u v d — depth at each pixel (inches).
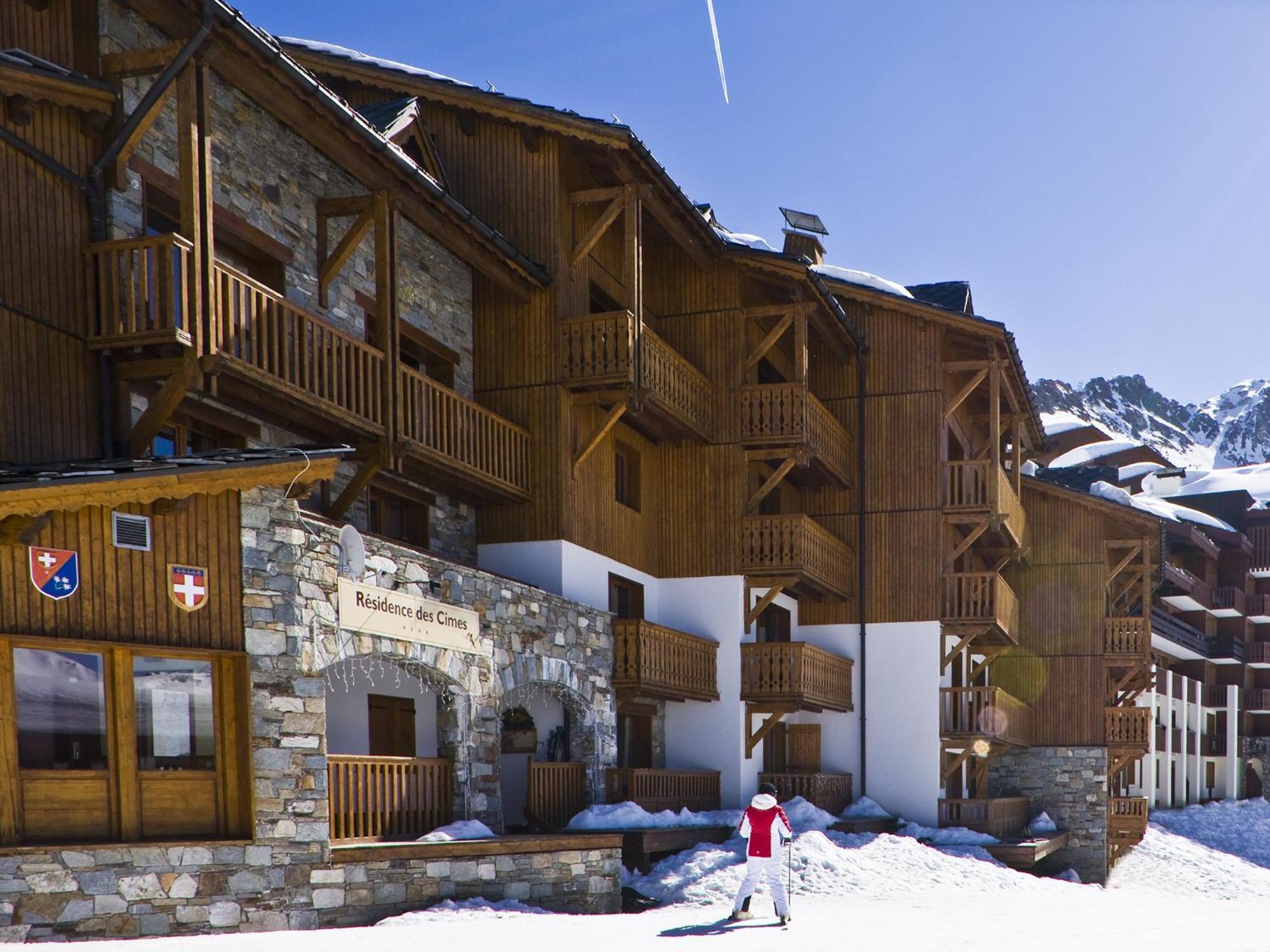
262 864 481.4
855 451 1085.1
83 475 425.4
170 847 457.4
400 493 714.8
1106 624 1328.7
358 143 616.7
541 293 803.4
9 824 425.1
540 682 703.1
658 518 951.6
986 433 1348.4
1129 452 2568.9
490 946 405.1
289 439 626.5
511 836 587.2
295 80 561.6
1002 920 562.6
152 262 548.7
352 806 535.2
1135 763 1843.0
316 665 514.0
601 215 877.8
